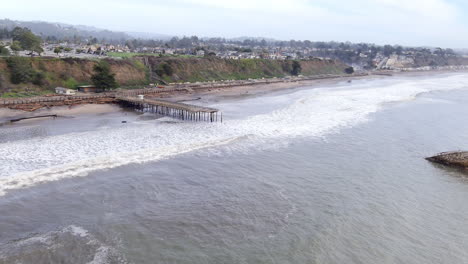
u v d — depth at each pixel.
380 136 54.94
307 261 23.42
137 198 31.28
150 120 60.84
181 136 50.69
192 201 31.30
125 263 22.45
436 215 30.64
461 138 55.44
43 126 53.12
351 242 25.83
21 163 37.12
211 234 26.20
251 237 25.98
